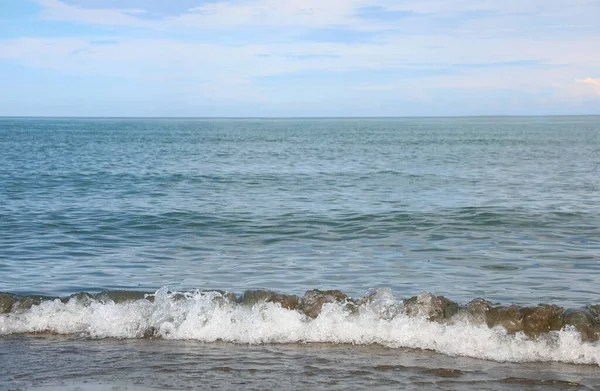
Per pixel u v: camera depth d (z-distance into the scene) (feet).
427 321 26.66
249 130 508.53
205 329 26.94
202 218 63.46
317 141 292.61
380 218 63.62
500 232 55.67
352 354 24.67
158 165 140.56
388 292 29.40
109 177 108.78
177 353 24.80
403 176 115.24
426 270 41.09
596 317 26.84
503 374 22.47
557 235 54.08
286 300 28.50
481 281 38.06
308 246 49.78
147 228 57.77
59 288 36.11
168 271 40.81
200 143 266.98
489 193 87.40
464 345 25.14
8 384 21.52
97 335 27.09
